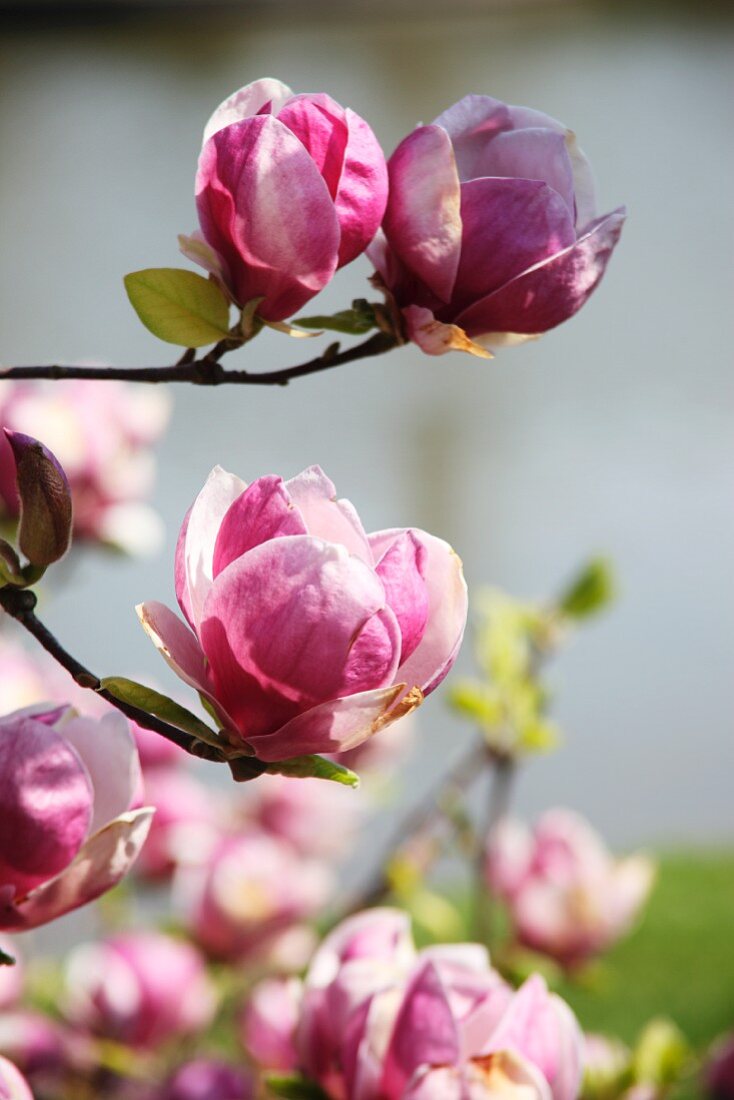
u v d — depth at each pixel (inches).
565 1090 45.4
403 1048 45.6
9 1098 45.3
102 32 503.2
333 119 44.1
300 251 44.2
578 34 485.7
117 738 43.8
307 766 42.6
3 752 42.8
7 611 42.8
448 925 66.9
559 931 65.6
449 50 467.2
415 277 45.0
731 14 506.3
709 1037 111.8
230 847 64.6
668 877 149.1
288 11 508.7
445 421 262.5
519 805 161.2
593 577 64.9
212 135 44.4
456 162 45.3
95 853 42.9
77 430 58.5
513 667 64.8
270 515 41.8
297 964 65.9
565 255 44.4
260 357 286.8
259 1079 56.4
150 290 44.7
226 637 41.7
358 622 41.3
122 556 60.1
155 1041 60.0
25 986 64.1
